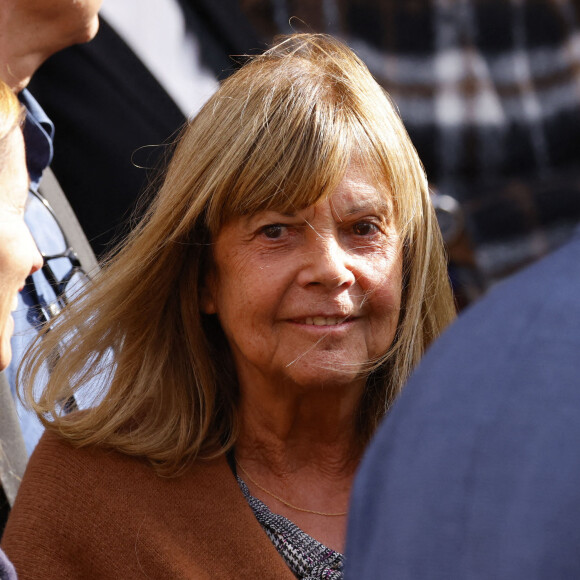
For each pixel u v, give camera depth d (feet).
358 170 20.27
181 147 21.17
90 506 20.84
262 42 39.14
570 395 11.34
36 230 27.22
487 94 44.57
